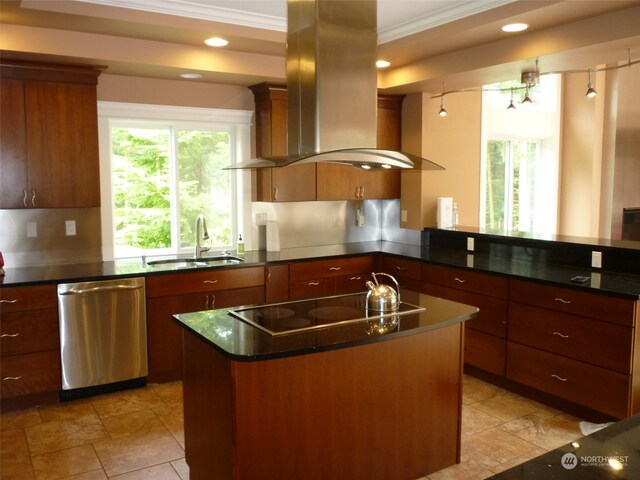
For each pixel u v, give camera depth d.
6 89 3.71
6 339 3.47
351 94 2.75
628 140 6.12
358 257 4.91
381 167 3.07
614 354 3.16
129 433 3.28
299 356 2.32
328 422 2.43
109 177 4.35
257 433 2.25
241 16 3.71
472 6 3.46
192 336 2.55
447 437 2.84
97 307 3.73
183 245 4.81
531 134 6.45
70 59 3.72
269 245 4.93
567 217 6.75
